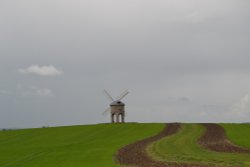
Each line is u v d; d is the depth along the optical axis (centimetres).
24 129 11056
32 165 5522
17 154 6894
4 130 11094
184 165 4506
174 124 10700
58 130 10412
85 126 10950
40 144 8212
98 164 4994
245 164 4494
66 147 7294
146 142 7306
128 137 8450
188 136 8212
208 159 4938
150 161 4953
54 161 5678
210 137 8012
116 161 5112
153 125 10562
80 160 5512
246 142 7181
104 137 8750
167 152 5791
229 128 9675
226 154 5525
